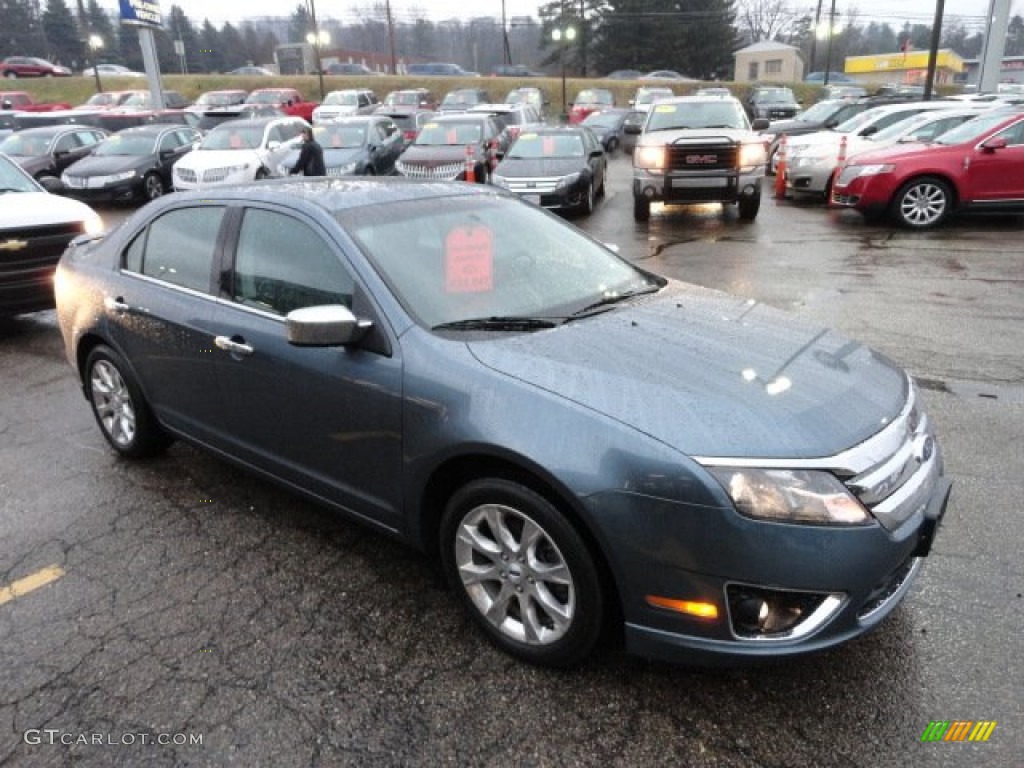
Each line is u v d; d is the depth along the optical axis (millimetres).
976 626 2881
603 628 2600
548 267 3518
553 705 2584
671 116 12977
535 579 2670
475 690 2662
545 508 2523
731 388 2547
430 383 2768
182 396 3869
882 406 2643
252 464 3625
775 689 2623
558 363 2678
